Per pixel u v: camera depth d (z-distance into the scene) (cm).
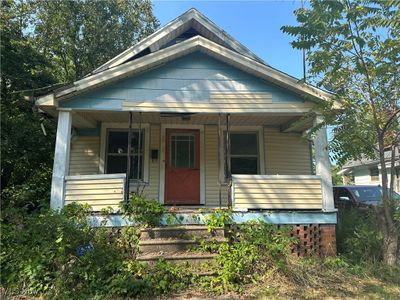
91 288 523
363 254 655
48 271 547
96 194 691
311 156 1001
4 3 1324
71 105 734
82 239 590
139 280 525
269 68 747
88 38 2119
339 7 577
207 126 986
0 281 538
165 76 766
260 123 966
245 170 976
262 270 579
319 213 706
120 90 750
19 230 608
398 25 557
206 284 533
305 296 504
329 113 682
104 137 949
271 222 694
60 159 704
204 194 949
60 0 1967
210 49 759
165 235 642
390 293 520
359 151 670
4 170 1042
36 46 1892
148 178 941
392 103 670
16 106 1036
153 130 968
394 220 671
